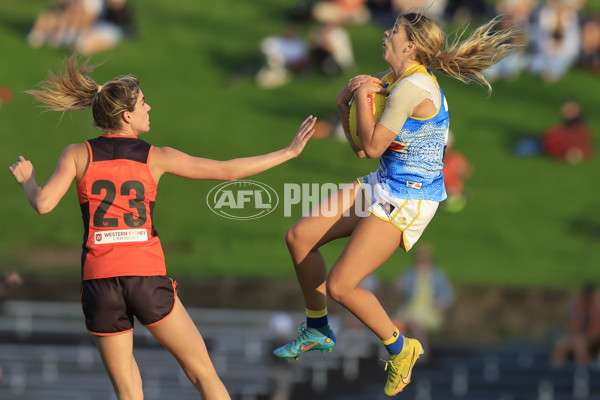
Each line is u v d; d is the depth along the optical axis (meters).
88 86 14.40
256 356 48.38
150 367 47.88
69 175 14.00
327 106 76.12
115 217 13.95
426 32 14.45
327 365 48.16
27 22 91.50
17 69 80.56
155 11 98.25
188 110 75.19
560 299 51.81
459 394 46.44
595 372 47.72
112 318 13.98
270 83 80.69
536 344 51.00
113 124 14.24
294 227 15.48
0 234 58.38
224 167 14.42
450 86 83.25
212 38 91.00
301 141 14.74
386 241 14.55
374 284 50.09
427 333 52.09
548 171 68.81
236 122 73.38
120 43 87.81
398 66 14.73
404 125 14.31
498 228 60.88
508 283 52.91
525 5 84.12
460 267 55.22
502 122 75.69
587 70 86.38
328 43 80.56
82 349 49.09
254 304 52.81
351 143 15.51
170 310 14.18
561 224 61.53
